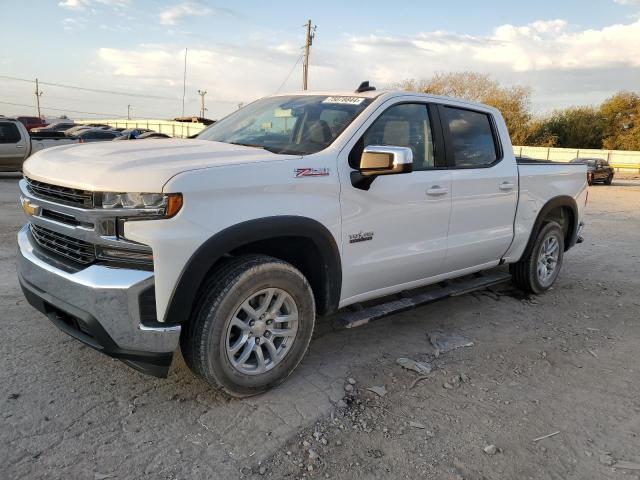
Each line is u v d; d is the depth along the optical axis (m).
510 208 4.82
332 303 3.48
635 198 19.86
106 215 2.62
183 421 2.89
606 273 6.74
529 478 2.60
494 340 4.30
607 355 4.12
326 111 3.81
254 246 3.23
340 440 2.81
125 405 3.00
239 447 2.70
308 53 35.72
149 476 2.45
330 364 3.69
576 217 5.85
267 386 3.19
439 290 4.55
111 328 2.68
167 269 2.64
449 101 4.35
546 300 5.46
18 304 4.39
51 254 3.04
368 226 3.55
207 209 2.72
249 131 3.94
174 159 2.89
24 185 3.40
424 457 2.71
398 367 3.70
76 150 3.26
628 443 2.93
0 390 3.06
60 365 3.40
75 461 2.51
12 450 2.55
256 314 3.06
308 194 3.16
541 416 3.17
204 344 2.85
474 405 3.25
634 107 54.00
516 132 53.72
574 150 47.28
